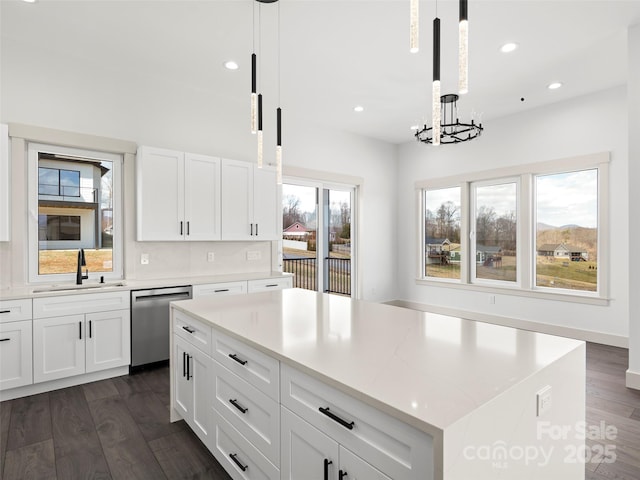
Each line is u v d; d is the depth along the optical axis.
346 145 5.58
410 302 6.15
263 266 4.67
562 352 1.38
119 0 2.56
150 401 2.74
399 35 2.98
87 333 3.04
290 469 1.34
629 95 2.91
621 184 3.98
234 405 1.68
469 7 2.60
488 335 1.61
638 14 2.69
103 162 3.61
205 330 1.96
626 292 3.97
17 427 2.35
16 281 3.09
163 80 3.87
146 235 3.47
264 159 4.68
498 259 5.11
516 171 4.79
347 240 5.73
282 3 2.58
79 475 1.88
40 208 3.28
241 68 3.59
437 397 0.99
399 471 0.93
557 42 3.06
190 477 1.87
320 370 1.19
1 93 3.05
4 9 2.67
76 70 3.39
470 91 4.08
